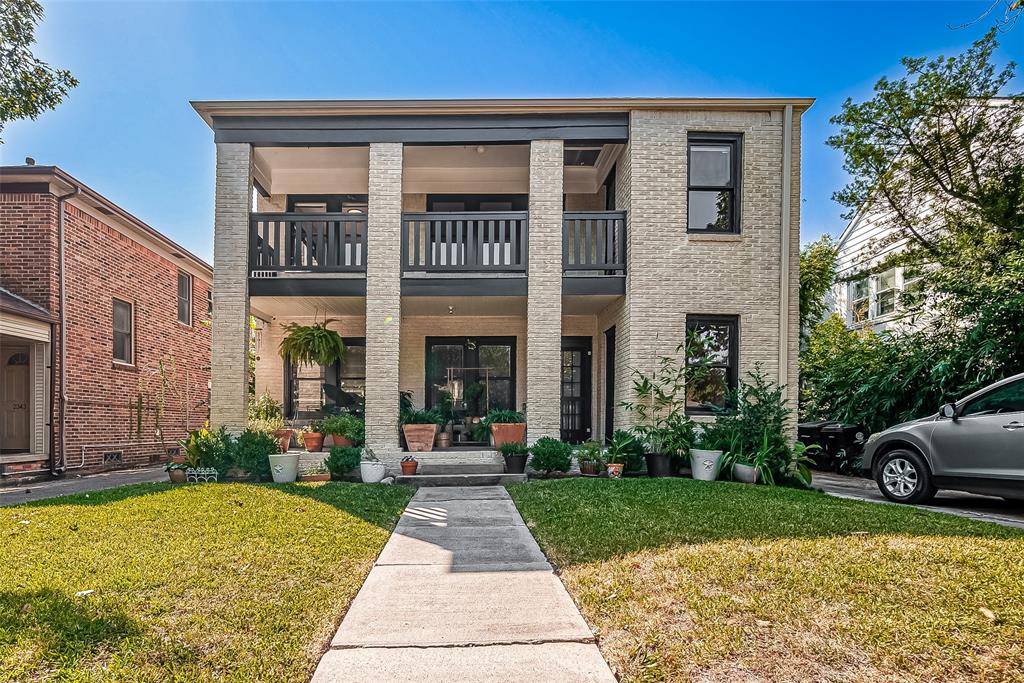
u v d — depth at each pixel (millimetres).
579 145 9516
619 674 2562
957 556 3898
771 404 8297
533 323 8984
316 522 5289
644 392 8664
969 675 2451
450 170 11352
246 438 8367
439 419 9883
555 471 8664
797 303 9055
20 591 3389
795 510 5555
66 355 10453
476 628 3043
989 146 10859
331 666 2631
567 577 3799
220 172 9023
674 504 5871
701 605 3168
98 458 11352
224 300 8922
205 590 3457
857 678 2451
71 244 10672
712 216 9273
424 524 5492
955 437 6449
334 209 11297
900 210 12273
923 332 10523
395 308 8992
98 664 2555
